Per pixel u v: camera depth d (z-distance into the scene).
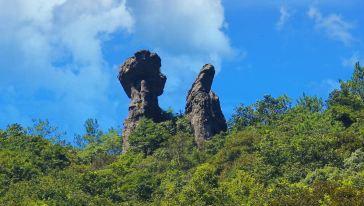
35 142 113.38
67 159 112.19
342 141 92.25
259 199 76.12
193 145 118.38
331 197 63.53
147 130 122.56
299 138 96.88
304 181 80.31
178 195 86.75
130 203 93.19
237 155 102.69
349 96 121.31
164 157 113.19
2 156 103.62
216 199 81.44
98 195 94.25
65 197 88.06
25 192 87.94
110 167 111.50
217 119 124.44
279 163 90.56
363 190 64.31
